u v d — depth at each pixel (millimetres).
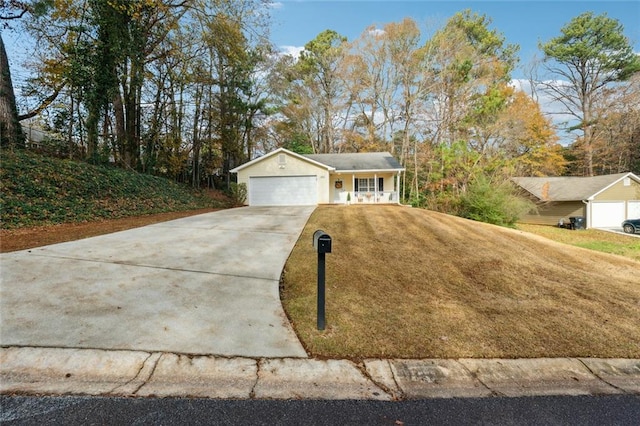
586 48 24312
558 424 1923
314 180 16781
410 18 23828
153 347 2559
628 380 2471
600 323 3461
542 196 19672
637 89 21797
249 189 16828
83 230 6746
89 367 2277
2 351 2361
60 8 10742
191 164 19234
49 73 11227
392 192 18000
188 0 13320
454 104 22672
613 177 19109
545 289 4617
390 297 4004
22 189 7867
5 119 10266
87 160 12008
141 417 1827
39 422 1748
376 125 27484
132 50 12852
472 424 1896
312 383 2262
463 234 8328
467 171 19797
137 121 15000
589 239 15188
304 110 27828
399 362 2568
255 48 18156
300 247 6129
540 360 2678
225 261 5012
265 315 3307
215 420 1830
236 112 21281
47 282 3650
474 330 3174
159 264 4617
